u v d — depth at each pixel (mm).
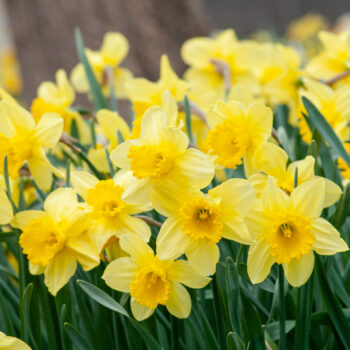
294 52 1778
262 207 1415
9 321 1541
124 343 1515
